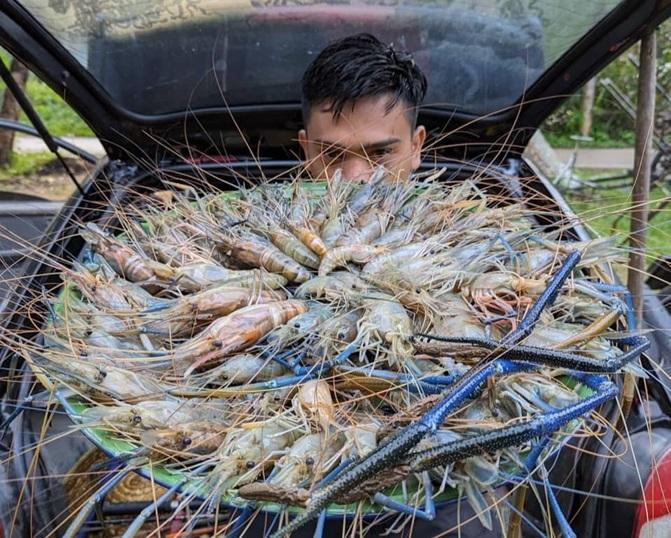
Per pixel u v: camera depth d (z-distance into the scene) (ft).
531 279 1.69
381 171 2.29
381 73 2.35
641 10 2.18
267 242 1.94
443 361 1.43
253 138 3.07
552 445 1.31
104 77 2.69
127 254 1.87
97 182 2.67
